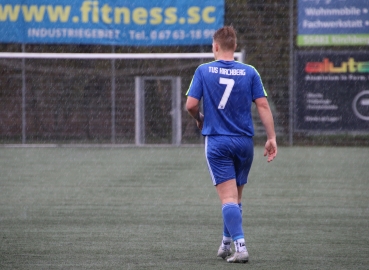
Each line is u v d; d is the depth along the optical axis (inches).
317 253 762.2
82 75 2746.1
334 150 2400.3
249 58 2704.2
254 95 713.0
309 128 2529.5
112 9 2436.0
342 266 693.3
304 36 2534.5
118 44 2439.7
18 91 2746.1
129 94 2746.1
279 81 2694.4
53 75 2746.1
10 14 2433.6
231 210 694.5
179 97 2581.2
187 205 1161.4
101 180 1528.1
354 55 2491.4
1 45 2743.6
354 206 1145.4
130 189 1371.8
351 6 2506.2
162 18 2425.0
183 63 2723.9
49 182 1491.1
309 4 2524.6
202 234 889.5
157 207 1138.7
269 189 1369.3
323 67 2506.2
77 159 2041.1
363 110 2501.2
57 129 2751.0
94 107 2751.0
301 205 1156.5
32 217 1031.0
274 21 2696.9
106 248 791.1
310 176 1598.2
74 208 1127.0
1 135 2751.0
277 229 926.4
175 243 825.5
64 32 2437.3
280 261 717.3
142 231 911.0
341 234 886.4
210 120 704.4
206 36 2420.0
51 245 807.7
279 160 2003.0
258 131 2630.4
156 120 2701.8
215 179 704.4
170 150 2395.4
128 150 2399.1
